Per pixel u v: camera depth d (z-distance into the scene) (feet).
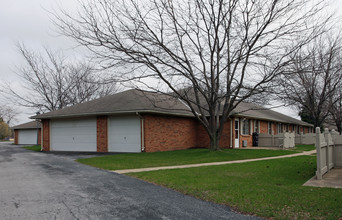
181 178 26.94
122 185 24.50
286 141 67.82
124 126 59.41
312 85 76.89
